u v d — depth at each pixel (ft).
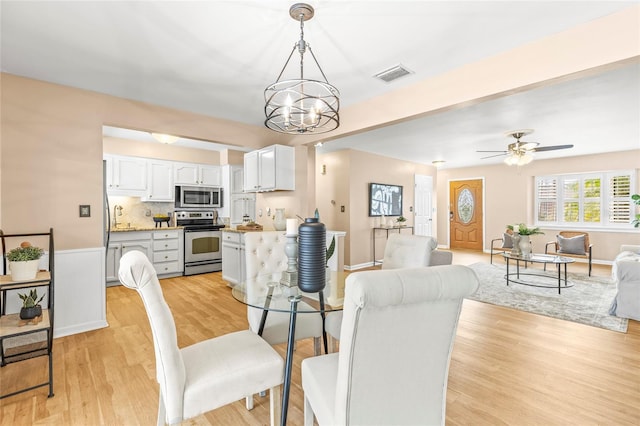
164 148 17.47
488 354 7.79
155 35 6.63
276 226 13.35
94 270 9.41
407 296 2.86
